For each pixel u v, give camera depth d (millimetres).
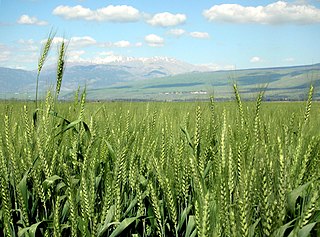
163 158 4082
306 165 3256
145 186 4055
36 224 3252
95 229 2967
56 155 4070
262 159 3049
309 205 2574
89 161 3820
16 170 3678
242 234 2381
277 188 2854
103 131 4781
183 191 3643
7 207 3332
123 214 3629
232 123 4070
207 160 3977
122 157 3373
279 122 4434
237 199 2494
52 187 3715
